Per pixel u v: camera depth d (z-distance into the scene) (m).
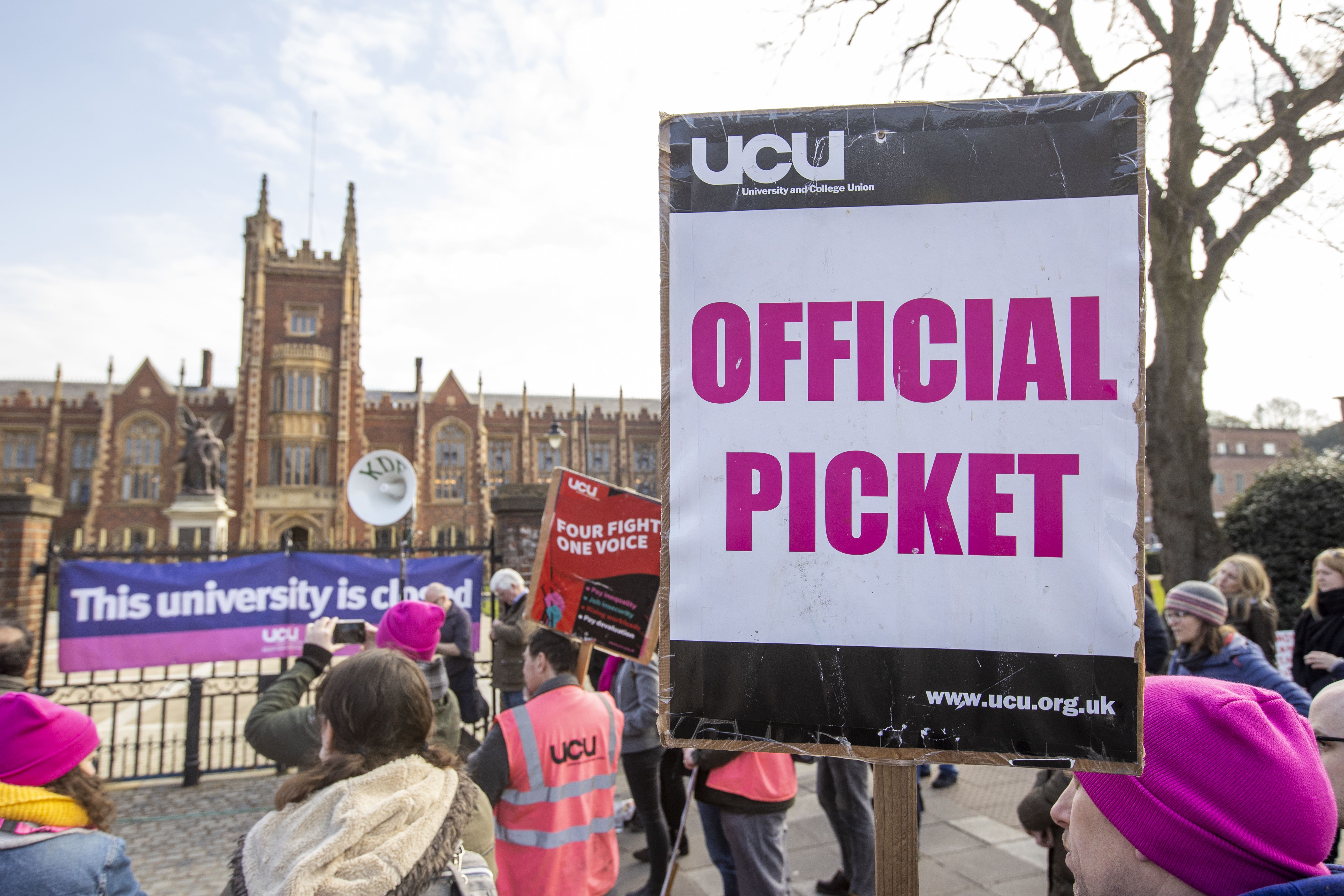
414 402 49.44
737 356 1.44
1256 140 8.12
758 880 3.22
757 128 1.46
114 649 6.43
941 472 1.38
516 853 2.50
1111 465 1.33
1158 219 8.48
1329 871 1.08
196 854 4.95
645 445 53.94
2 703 1.67
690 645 1.41
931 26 8.98
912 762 1.33
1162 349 8.50
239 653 6.71
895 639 1.36
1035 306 1.37
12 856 1.59
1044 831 2.17
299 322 43.59
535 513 7.83
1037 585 1.33
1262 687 3.00
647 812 3.84
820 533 1.40
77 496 43.97
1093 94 1.38
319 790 1.40
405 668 1.57
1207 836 0.94
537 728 2.56
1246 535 8.90
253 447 41.56
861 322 1.42
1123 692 1.28
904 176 1.42
